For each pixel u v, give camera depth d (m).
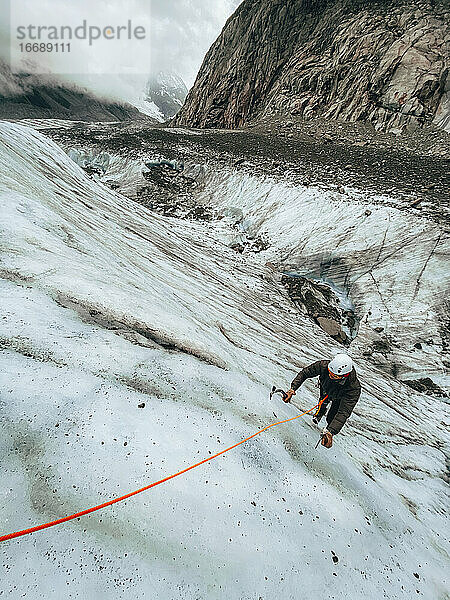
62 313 3.71
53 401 2.64
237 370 4.66
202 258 13.89
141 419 2.84
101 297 4.24
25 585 1.69
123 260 7.09
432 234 13.76
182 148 30.45
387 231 14.79
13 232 4.69
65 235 5.79
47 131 39.44
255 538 2.41
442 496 5.45
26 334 3.13
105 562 1.92
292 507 2.84
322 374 3.76
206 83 54.03
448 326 11.47
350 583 2.54
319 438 4.25
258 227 18.81
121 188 24.92
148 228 13.05
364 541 3.03
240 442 3.17
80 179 12.13
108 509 2.15
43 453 2.30
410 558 3.29
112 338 3.72
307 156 26.81
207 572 2.09
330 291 14.29
